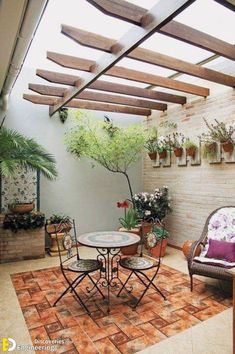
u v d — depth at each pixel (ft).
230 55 9.04
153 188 18.21
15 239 13.48
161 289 10.22
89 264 9.35
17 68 9.82
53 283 10.75
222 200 13.21
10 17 6.31
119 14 6.74
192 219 14.98
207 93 13.84
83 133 15.49
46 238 15.43
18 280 11.06
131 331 7.48
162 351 6.63
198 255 10.82
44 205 16.01
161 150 16.74
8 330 7.50
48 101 14.83
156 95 14.17
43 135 15.96
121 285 10.53
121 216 18.52
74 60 9.95
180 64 10.46
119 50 8.31
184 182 15.52
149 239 10.39
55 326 7.70
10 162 12.51
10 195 14.74
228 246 10.34
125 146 15.62
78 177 17.03
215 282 10.85
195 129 14.74
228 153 12.77
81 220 17.12
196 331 7.48
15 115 15.26
